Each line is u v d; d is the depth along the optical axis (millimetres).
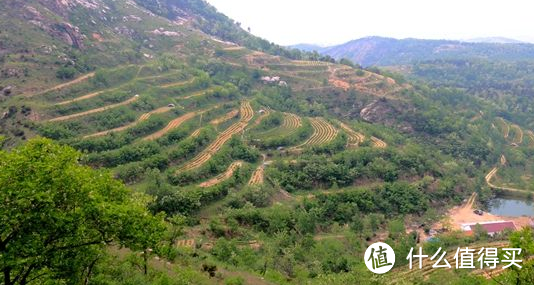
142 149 112625
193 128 139625
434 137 182000
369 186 125312
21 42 144500
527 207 143625
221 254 68688
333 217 108438
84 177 22828
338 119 191750
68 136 113062
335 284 58562
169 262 53781
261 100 190125
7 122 111500
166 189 92375
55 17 168000
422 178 140000
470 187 150125
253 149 132125
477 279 67688
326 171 122375
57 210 21688
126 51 186250
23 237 21328
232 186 107125
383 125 188375
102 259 30828
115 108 132875
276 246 78688
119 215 23203
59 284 24609
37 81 130875
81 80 141750
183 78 182125
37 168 21141
